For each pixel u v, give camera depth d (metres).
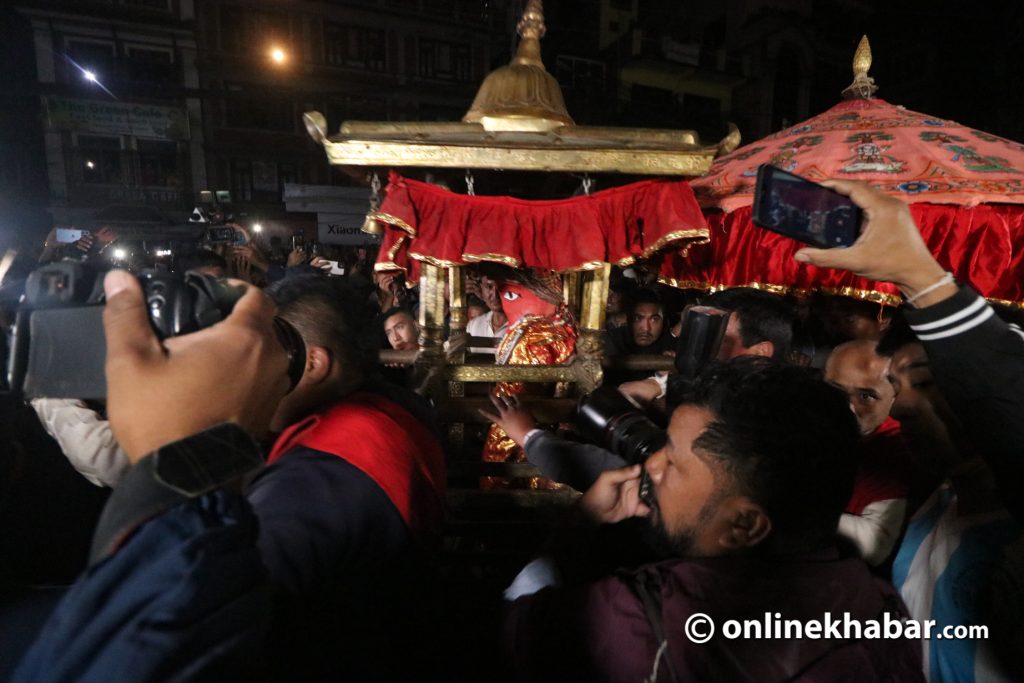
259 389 0.50
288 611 0.62
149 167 18.50
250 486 0.75
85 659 0.39
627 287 3.64
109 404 0.45
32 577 1.49
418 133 1.33
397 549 0.76
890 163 1.99
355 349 0.94
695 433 0.74
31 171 18.47
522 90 1.41
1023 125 15.42
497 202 1.39
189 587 0.41
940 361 0.66
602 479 0.96
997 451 0.66
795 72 20.77
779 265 2.21
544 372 1.52
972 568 0.87
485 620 1.30
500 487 1.66
